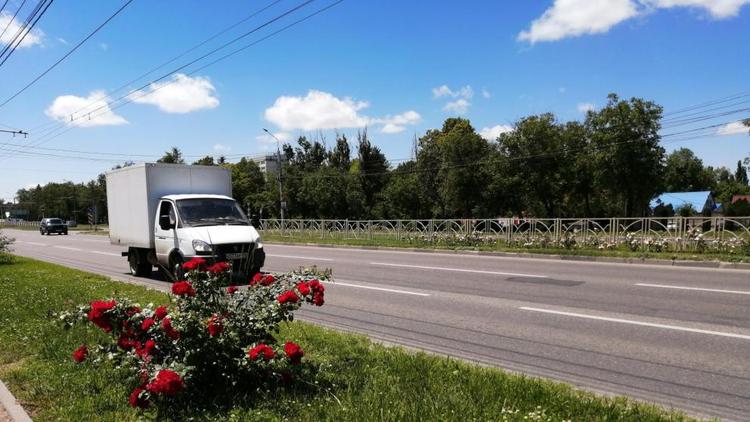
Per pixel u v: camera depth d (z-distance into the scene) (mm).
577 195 48156
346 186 50688
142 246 13469
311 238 28750
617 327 6973
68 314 4414
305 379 4465
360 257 18453
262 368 4148
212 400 4016
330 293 10195
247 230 11953
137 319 4191
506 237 19906
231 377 4090
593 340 6352
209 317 4191
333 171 51438
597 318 7539
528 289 10242
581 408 3902
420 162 50250
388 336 6730
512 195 43812
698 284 10570
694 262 14016
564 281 11273
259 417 3695
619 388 4691
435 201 49406
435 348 6121
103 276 12992
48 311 7574
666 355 5672
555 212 49094
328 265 15617
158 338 4105
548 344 6215
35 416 4031
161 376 3457
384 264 15656
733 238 14898
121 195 14555
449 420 3580
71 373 4852
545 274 12539
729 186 86062
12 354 5715
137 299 8805
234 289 4559
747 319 7332
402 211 50406
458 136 45562
